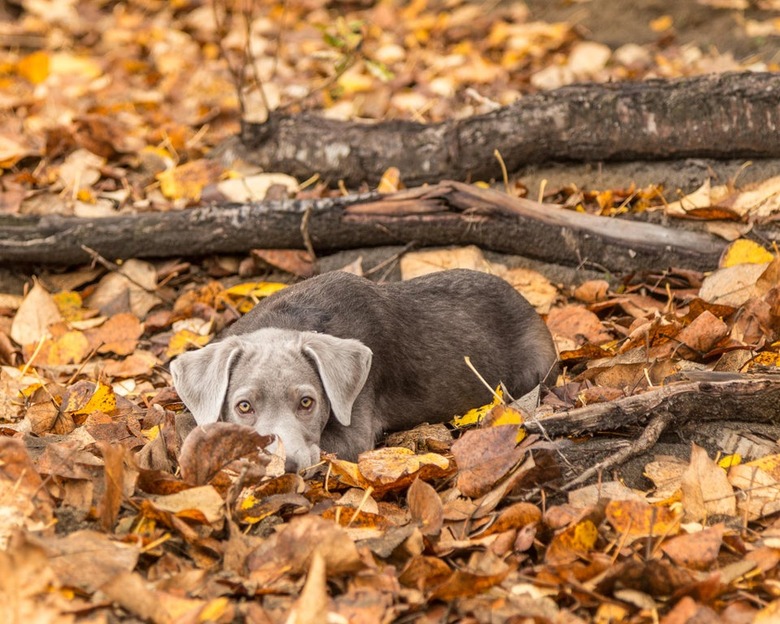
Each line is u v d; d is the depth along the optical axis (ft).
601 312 25.11
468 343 21.99
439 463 17.62
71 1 49.49
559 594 14.23
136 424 19.70
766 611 13.57
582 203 28.02
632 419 18.01
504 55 41.55
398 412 20.99
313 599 12.91
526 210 26.50
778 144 26.96
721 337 20.80
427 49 43.09
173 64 42.06
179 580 14.12
